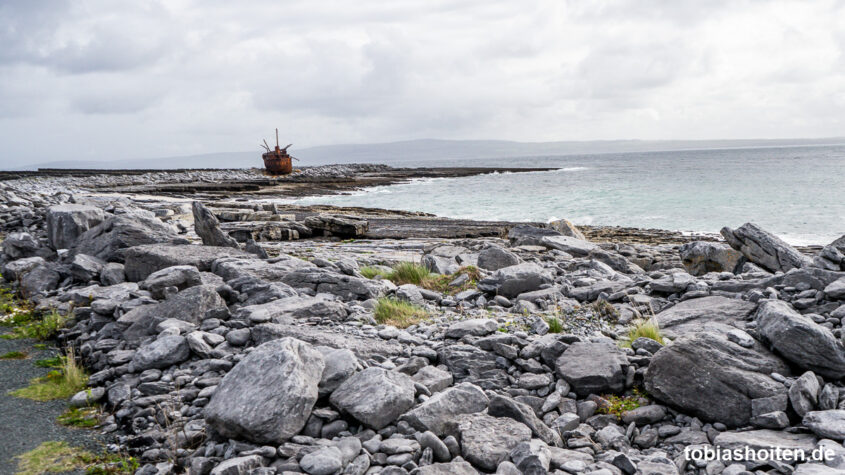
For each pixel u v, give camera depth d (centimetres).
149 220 1448
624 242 2839
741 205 4816
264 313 847
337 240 2778
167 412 627
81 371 761
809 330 612
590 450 533
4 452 571
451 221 3550
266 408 531
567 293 1107
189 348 762
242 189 7838
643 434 570
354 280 1085
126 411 644
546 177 10800
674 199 5525
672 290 1086
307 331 777
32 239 1460
